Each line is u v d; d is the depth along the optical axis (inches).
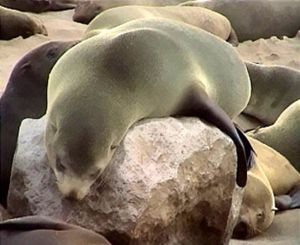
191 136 952.3
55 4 2465.6
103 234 902.4
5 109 1083.3
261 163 1268.5
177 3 2400.3
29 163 952.3
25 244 759.1
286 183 1286.9
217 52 1098.7
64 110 884.0
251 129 1539.1
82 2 2295.8
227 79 1098.1
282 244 1070.4
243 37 2284.7
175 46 1002.1
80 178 858.8
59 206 922.7
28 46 1905.8
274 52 2069.4
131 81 920.3
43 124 986.7
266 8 2300.7
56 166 874.8
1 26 1973.4
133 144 908.0
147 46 957.2
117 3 2281.0
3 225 784.9
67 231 782.5
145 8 1894.7
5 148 1056.2
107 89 903.1
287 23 2324.1
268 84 1643.7
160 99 952.9
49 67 1089.4
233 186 1002.7
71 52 962.1
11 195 964.6
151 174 905.5
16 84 1096.2
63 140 865.5
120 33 981.2
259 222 1104.2
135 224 891.4
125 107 905.5
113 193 895.7
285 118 1432.1
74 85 908.6
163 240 943.7
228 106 1112.8
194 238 988.6
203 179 964.0
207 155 964.6
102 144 868.6
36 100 1085.8
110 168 896.3
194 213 976.9
